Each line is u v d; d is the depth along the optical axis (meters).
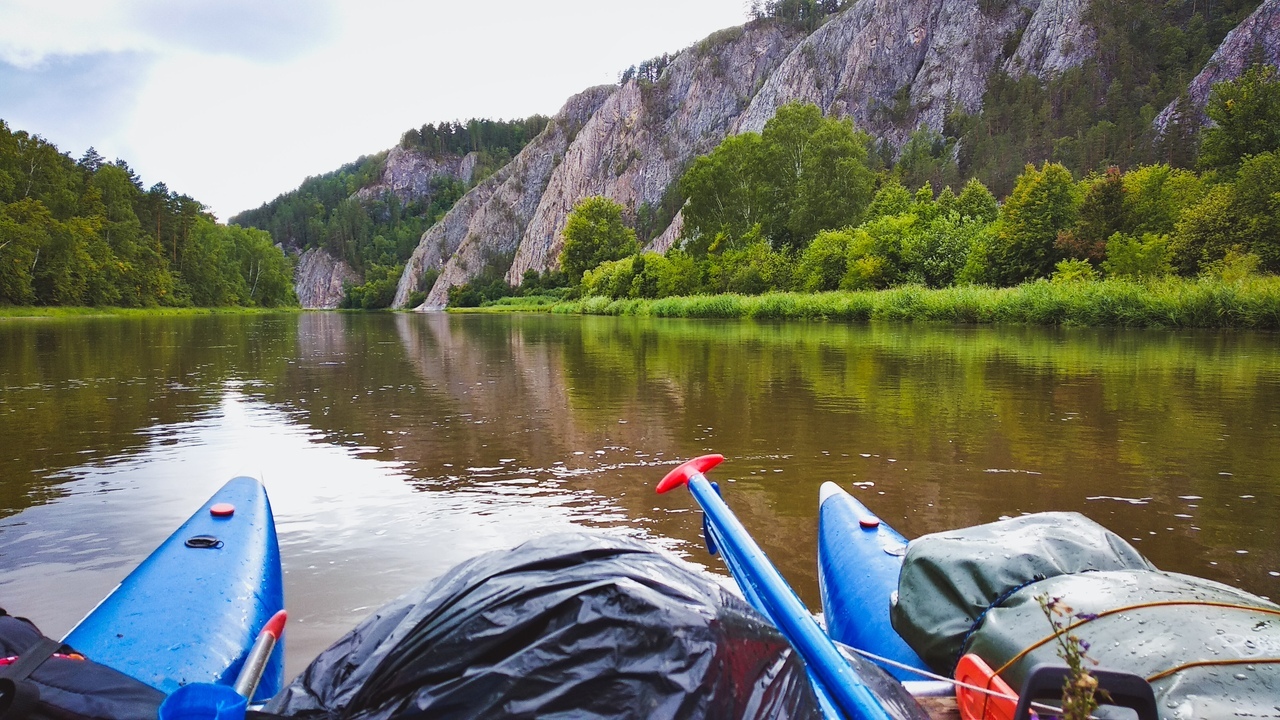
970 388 10.08
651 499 5.11
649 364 13.89
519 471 5.88
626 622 1.48
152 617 2.59
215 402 9.47
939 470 5.84
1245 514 4.76
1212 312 21.83
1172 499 5.09
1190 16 97.50
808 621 2.08
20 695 1.50
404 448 6.71
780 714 1.51
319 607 3.43
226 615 2.70
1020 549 2.19
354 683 1.69
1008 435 7.08
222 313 77.94
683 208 68.12
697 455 6.37
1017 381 10.74
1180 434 7.08
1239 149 39.41
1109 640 1.74
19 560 4.00
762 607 2.37
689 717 1.41
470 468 5.98
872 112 105.75
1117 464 5.99
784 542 4.29
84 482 5.55
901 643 2.54
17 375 12.53
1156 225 33.81
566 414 8.39
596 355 16.22
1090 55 97.50
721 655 1.48
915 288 33.44
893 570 2.99
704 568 3.86
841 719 1.79
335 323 43.69
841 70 111.12
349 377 12.30
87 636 2.45
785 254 51.53
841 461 6.12
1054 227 36.03
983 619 2.11
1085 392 9.65
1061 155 79.19
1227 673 1.54
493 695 1.46
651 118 128.12
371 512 4.83
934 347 16.84
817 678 1.95
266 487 5.43
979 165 86.19
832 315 34.38
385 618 1.84
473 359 15.72
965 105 102.69
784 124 62.84
